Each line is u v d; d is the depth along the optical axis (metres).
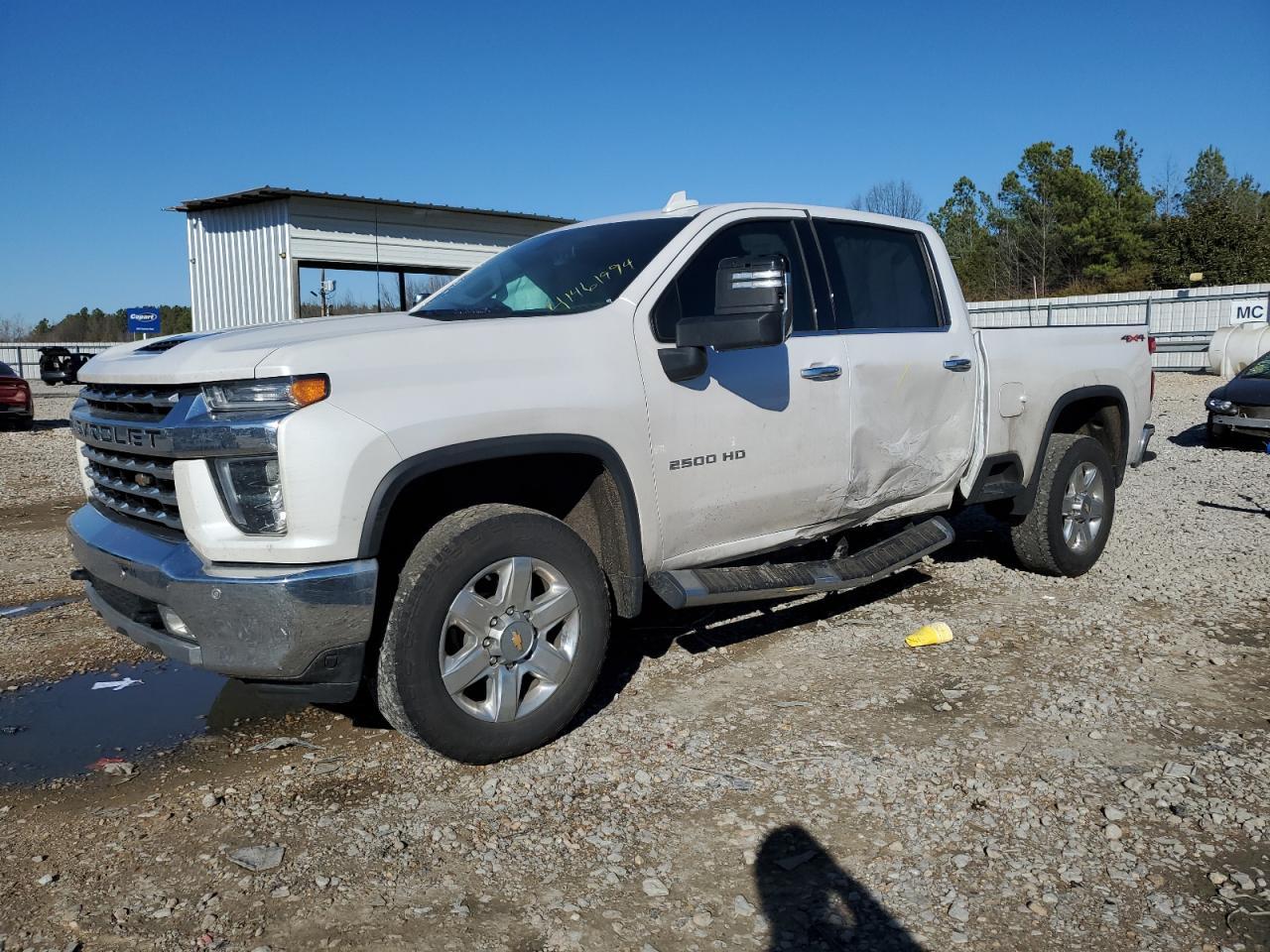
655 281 4.10
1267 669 4.56
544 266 4.44
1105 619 5.28
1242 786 3.43
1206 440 13.19
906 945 2.61
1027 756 3.67
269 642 3.13
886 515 5.11
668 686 4.39
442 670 3.40
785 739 3.82
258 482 3.16
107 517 3.83
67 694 4.45
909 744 3.77
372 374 3.28
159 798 3.43
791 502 4.49
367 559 3.21
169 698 4.40
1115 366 6.24
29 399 17.02
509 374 3.56
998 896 2.82
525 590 3.56
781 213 4.68
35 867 2.99
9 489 10.38
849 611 5.48
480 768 3.62
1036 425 5.69
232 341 3.49
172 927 2.68
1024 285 51.09
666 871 2.95
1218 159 51.91
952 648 4.86
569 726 3.95
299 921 2.71
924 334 5.10
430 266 21.47
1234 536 7.27
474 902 2.79
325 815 3.29
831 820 3.23
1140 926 2.68
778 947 2.61
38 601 5.90
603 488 3.89
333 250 20.12
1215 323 29.53
